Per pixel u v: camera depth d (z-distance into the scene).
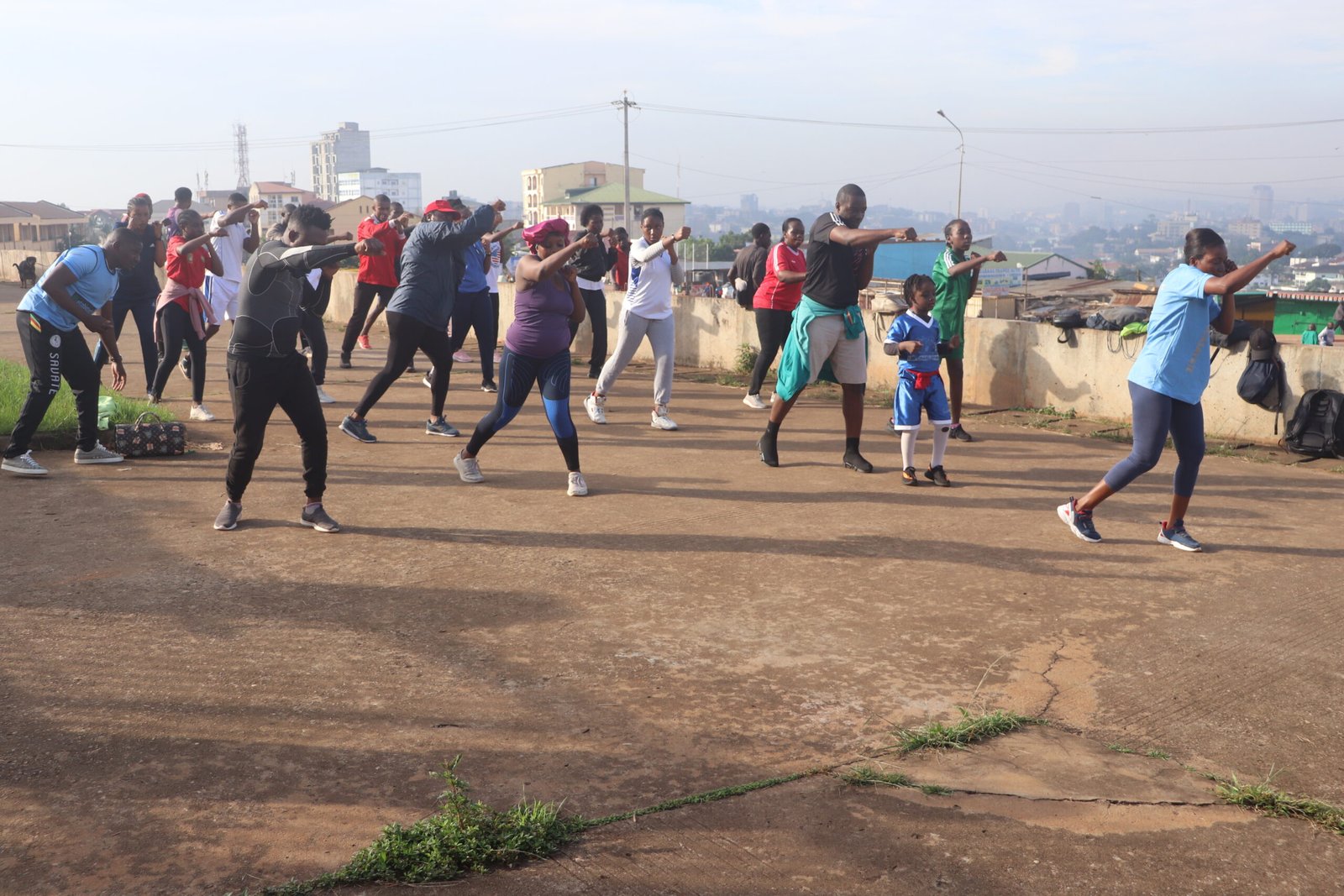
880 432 8.91
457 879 2.64
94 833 2.78
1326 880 2.72
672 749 3.32
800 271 9.62
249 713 3.49
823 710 3.62
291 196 126.75
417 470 7.21
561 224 6.30
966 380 10.45
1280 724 3.60
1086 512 5.71
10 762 3.13
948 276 8.23
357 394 10.40
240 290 5.39
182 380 11.15
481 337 10.47
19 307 6.70
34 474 6.75
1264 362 8.33
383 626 4.29
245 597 4.60
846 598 4.75
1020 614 4.60
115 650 3.99
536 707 3.59
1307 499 6.69
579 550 5.40
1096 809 3.03
